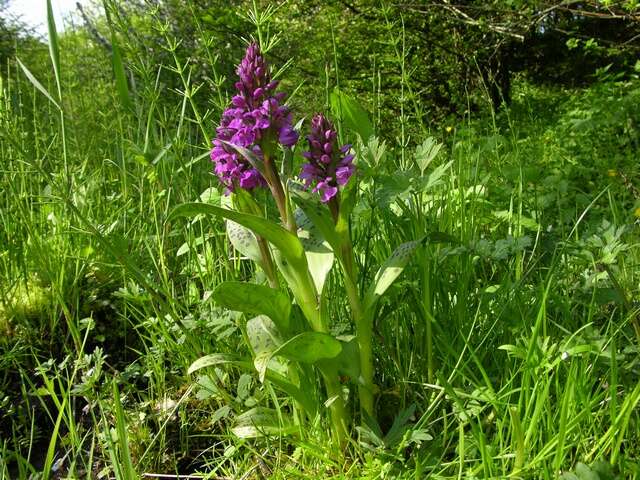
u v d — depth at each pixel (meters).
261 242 0.54
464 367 0.54
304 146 0.79
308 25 2.41
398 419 0.52
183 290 0.81
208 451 0.63
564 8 1.85
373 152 0.61
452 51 2.35
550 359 0.52
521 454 0.44
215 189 0.73
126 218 0.96
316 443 0.55
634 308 0.58
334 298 0.66
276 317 0.51
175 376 0.69
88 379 0.61
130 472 0.47
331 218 0.50
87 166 1.16
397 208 0.72
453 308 0.63
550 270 0.60
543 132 1.75
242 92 0.49
